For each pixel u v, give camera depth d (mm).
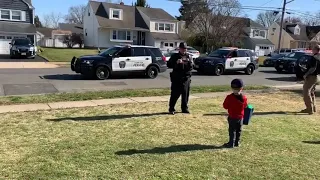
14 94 11039
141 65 16875
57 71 18594
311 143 6227
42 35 64625
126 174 4434
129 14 49125
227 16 48406
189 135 6410
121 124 7062
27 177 4219
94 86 13594
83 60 15508
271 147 5859
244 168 4824
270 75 21109
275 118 8258
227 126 7191
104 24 45906
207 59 20062
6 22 35375
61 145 5504
